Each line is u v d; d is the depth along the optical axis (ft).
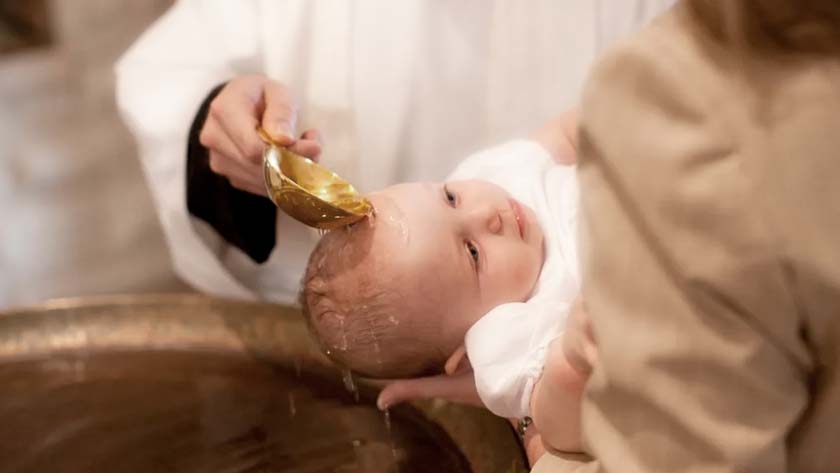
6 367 4.00
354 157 4.52
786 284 1.89
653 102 1.96
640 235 2.02
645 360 2.00
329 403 3.69
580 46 4.27
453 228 3.35
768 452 1.99
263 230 4.41
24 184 6.89
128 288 7.47
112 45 7.02
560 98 4.36
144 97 4.47
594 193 2.10
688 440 2.01
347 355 3.40
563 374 2.52
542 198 3.64
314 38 4.40
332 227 3.25
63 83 6.87
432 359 3.35
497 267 3.34
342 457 3.38
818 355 2.03
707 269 1.90
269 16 4.45
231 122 3.84
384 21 4.32
